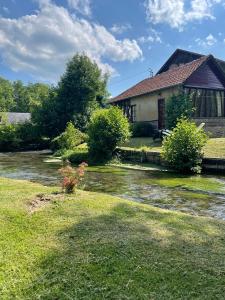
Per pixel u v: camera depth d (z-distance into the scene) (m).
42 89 101.12
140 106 27.55
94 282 3.64
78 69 32.41
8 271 3.84
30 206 6.21
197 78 23.02
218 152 14.59
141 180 12.35
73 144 24.11
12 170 15.84
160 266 3.98
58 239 4.71
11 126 32.00
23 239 4.69
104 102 35.03
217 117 23.61
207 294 3.43
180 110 21.02
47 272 3.84
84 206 6.35
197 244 4.70
